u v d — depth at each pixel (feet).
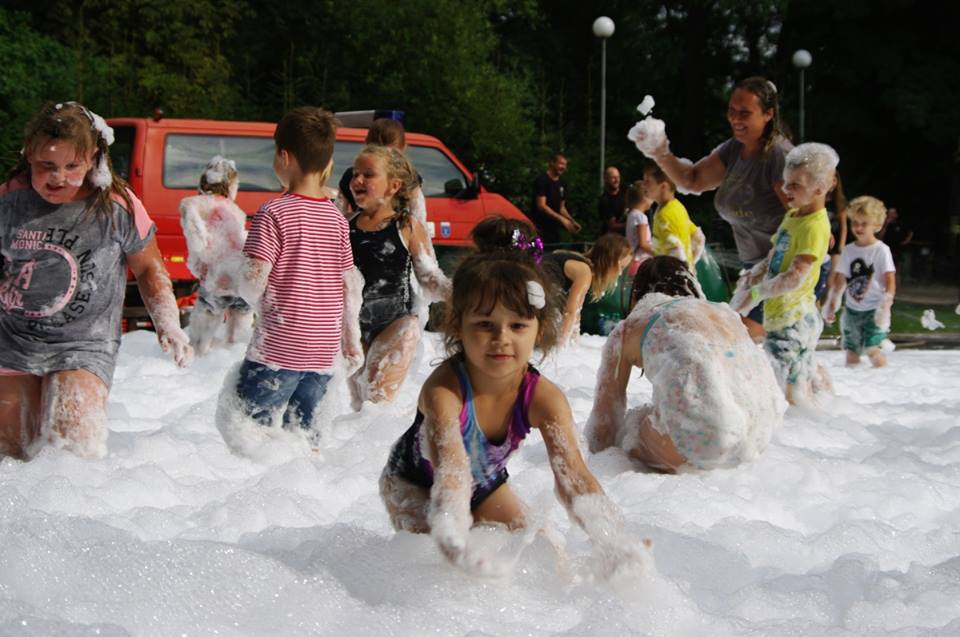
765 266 24.68
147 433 20.02
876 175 109.81
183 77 82.69
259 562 11.04
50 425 16.80
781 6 102.68
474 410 11.96
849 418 24.26
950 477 18.71
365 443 19.26
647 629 10.48
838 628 10.58
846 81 106.32
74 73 78.13
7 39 77.36
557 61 106.22
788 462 18.19
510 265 11.44
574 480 11.79
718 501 15.96
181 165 42.96
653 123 26.03
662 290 19.76
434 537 11.44
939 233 104.27
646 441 18.43
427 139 48.75
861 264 36.88
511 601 10.91
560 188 60.80
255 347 18.58
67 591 10.47
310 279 18.72
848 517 15.98
